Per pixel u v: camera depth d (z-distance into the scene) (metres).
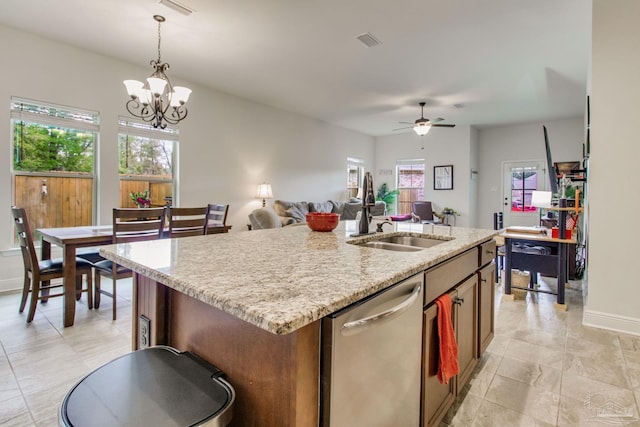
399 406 1.14
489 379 1.96
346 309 0.86
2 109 3.30
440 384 1.47
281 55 3.81
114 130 4.05
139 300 1.29
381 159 8.83
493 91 5.02
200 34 3.33
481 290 2.00
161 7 2.87
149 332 1.22
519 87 4.83
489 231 2.30
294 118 6.48
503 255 4.15
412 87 4.86
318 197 7.12
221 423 0.76
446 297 1.46
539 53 3.70
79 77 3.74
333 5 2.81
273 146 6.06
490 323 2.21
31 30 3.34
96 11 2.96
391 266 1.17
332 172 7.48
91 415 0.74
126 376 0.92
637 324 2.54
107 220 4.02
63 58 3.63
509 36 3.32
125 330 2.56
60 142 3.74
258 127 5.77
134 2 2.80
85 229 3.18
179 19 3.06
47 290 3.18
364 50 3.66
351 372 0.88
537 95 5.20
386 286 1.01
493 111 6.19
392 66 4.10
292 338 0.77
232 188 5.40
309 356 0.79
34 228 3.56
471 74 4.34
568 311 3.09
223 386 0.88
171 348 1.09
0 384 1.85
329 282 0.96
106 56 3.94
